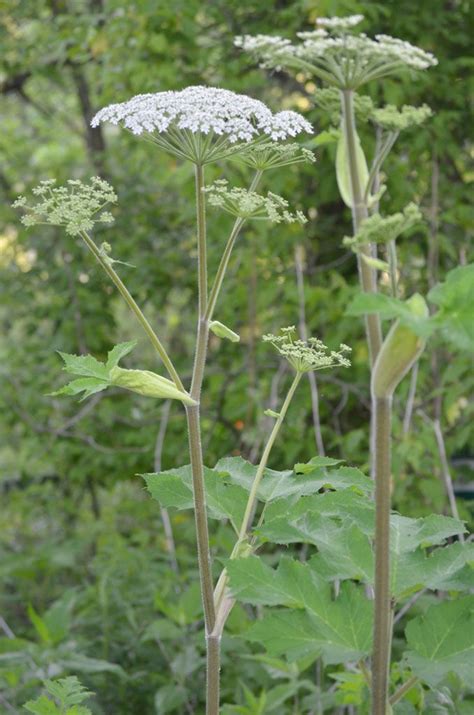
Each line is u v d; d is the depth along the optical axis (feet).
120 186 22.95
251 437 16.81
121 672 12.23
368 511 5.84
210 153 5.46
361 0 16.93
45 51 22.94
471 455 17.53
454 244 17.39
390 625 5.35
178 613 12.19
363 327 16.75
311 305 17.04
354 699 7.43
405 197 17.12
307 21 17.88
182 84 18.25
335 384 17.89
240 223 5.67
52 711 6.22
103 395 21.22
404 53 4.52
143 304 22.94
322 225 18.51
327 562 5.37
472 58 17.44
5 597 19.10
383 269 4.39
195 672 13.07
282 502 5.93
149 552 16.12
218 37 19.17
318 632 5.13
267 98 18.89
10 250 24.84
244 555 5.80
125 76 18.63
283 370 17.26
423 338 4.30
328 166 17.49
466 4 17.71
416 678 5.37
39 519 25.02
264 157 5.71
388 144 4.76
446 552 5.47
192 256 22.43
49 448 21.74
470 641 5.04
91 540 21.22
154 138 5.47
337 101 4.99
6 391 22.00
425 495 14.58
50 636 12.83
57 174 24.40
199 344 5.59
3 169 26.99
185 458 19.62
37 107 27.94
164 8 17.43
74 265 22.68
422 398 16.17
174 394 5.48
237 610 12.08
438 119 16.47
